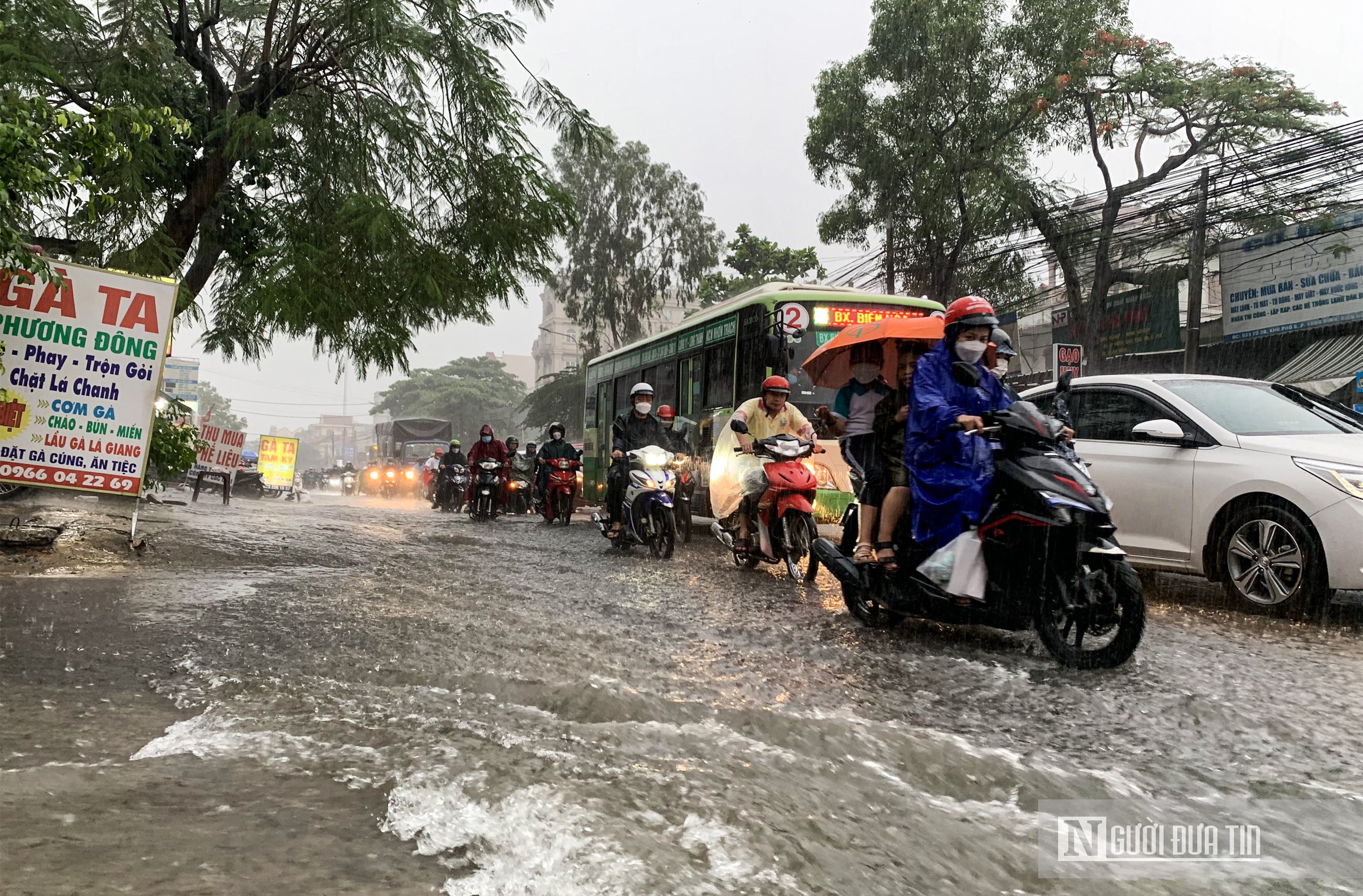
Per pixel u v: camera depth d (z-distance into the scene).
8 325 6.57
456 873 1.70
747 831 1.94
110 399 6.81
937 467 4.59
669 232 43.62
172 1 11.60
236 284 12.29
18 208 6.01
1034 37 22.39
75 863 1.68
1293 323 19.47
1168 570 6.50
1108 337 24.03
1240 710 3.46
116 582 5.73
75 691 3.09
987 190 22.28
